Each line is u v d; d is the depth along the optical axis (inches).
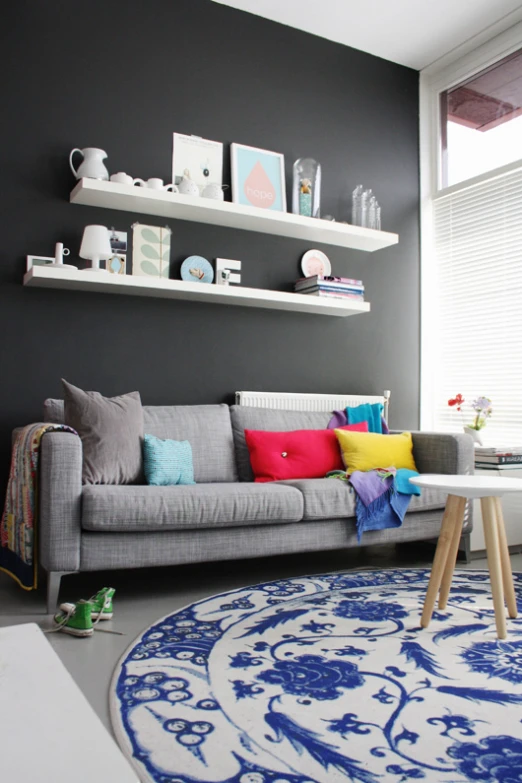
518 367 172.2
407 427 191.5
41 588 114.4
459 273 189.3
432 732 61.1
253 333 167.0
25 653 36.5
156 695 69.1
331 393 178.2
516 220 174.7
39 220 141.7
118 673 75.2
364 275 185.9
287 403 164.2
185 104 159.6
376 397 178.5
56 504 99.3
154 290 145.9
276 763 55.1
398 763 55.2
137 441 123.8
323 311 173.2
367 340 185.2
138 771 53.4
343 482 125.3
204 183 159.9
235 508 109.7
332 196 180.9
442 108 197.5
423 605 98.8
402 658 80.9
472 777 53.1
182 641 86.5
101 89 149.3
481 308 182.7
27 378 139.1
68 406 119.4
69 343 143.6
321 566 134.0
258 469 138.2
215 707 66.2
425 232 196.9
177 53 159.2
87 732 26.4
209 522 108.0
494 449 147.1
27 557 104.2
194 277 157.5
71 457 100.5
